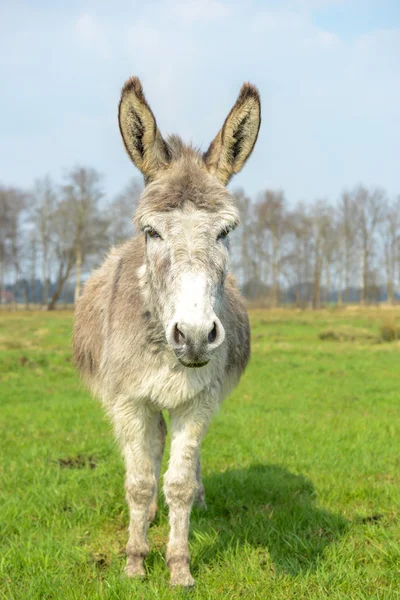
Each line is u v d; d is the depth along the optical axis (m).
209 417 3.33
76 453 5.99
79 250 52.66
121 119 3.05
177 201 2.78
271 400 9.36
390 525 4.01
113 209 53.66
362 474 5.19
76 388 10.59
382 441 6.42
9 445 6.27
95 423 7.50
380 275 69.94
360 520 4.11
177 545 3.24
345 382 11.27
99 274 4.57
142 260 3.50
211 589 3.11
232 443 6.30
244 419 7.65
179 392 3.16
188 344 2.47
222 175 3.19
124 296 3.45
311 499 4.55
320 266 66.25
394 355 16.03
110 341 3.45
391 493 4.58
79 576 3.31
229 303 3.91
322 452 5.91
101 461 5.69
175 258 2.66
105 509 4.28
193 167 3.01
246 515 4.26
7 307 61.56
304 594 3.12
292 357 15.28
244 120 3.17
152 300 3.03
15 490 4.71
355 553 3.54
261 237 66.06
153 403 3.32
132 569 3.33
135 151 3.11
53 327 24.98
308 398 9.54
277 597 3.05
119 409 3.34
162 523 4.21
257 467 5.45
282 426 7.25
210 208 2.78
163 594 3.00
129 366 3.26
